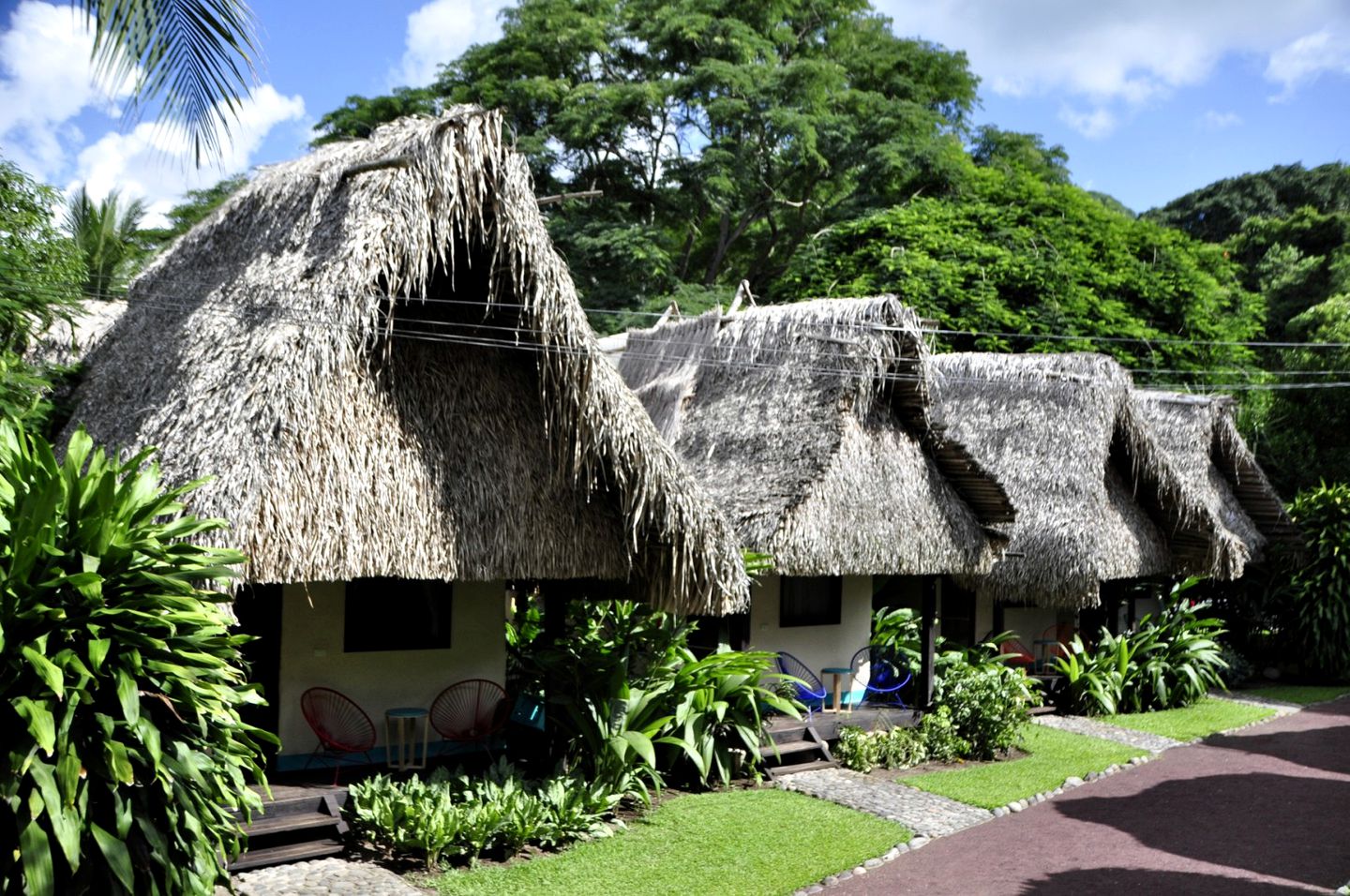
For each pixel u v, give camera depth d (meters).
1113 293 28.48
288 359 7.75
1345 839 9.79
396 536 8.18
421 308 9.25
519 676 11.37
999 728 12.86
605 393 8.85
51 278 11.31
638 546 9.52
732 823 9.52
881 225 27.39
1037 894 8.14
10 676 5.54
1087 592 15.13
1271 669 21.09
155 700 5.95
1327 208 43.94
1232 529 20.47
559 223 27.34
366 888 7.45
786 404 12.98
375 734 9.62
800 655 13.15
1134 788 11.72
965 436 17.27
